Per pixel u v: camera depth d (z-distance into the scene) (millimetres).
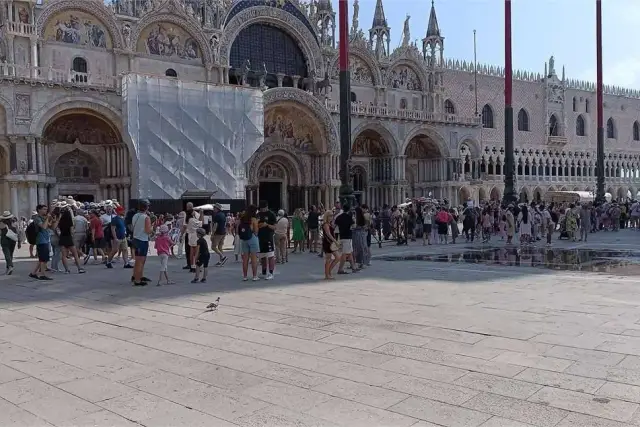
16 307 15367
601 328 11648
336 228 24203
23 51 48000
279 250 25844
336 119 63844
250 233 19422
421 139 72875
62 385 8797
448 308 13969
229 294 16734
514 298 15312
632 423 6918
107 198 52625
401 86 73000
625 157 101000
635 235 42344
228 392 8336
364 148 70062
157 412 7617
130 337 11781
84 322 13336
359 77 69312
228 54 59312
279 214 25797
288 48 64812
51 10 49281
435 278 19578
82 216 27125
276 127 61312
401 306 14312
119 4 53406
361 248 22875
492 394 7980
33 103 45875
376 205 69812
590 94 96125
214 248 24922
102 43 52562
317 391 8273
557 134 91438
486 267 22844
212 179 52469
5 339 11789
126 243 24844
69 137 51625
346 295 16172
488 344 10531
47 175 48625
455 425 6957
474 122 75188
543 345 10398
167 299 16094
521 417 7160
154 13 54625
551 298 15250
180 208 50469
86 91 48031
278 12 62406
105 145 52656
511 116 44094
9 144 45719
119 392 8438
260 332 11883
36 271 21250
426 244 36219
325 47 65562
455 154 73562
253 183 59438
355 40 67875
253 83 61562
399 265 23875
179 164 50469
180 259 28812
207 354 10359
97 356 10406
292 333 11703
